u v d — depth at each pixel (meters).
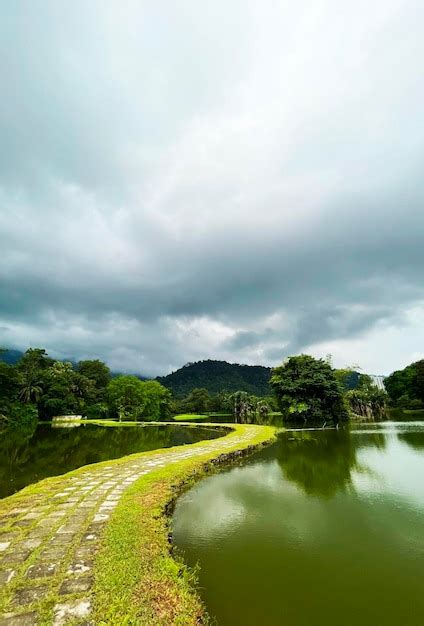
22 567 5.12
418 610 4.93
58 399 55.97
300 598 5.20
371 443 20.88
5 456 19.06
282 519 8.30
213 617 4.75
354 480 11.89
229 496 10.17
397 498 9.81
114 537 6.14
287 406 39.06
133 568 5.12
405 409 58.59
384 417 45.75
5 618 3.96
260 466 14.65
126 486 9.91
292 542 7.05
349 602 5.09
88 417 62.81
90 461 17.23
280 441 22.86
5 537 6.24
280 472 13.40
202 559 6.36
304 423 38.03
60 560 5.34
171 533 7.41
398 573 5.88
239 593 5.30
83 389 64.56
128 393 62.09
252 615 4.81
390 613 4.86
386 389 65.69
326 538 7.22
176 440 27.34
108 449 22.06
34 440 27.73
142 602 4.36
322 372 38.53
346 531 7.57
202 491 10.73
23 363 58.88
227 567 6.07
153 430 37.59
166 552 5.91
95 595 4.42
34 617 3.98
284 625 4.61
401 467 13.92
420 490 10.62
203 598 5.17
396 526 7.82
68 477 11.18
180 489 10.70
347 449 18.70
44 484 10.27
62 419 55.53
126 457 14.95
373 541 7.08
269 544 6.97
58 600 4.30
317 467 14.17
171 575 5.19
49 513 7.56
